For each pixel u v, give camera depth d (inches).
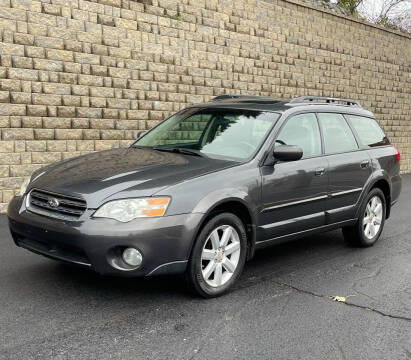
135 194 162.4
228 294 185.6
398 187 281.9
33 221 169.5
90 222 158.2
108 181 169.8
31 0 308.0
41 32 313.6
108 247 156.6
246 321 162.6
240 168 188.7
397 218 340.5
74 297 175.0
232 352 141.3
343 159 237.1
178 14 389.4
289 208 206.5
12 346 138.6
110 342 143.6
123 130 360.2
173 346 143.0
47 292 178.5
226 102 237.8
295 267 223.3
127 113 361.7
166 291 183.9
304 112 227.0
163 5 378.3
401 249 260.7
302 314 170.4
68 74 327.6
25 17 306.3
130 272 159.6
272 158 200.5
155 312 165.5
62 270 201.6
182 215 165.0
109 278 194.5
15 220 176.6
